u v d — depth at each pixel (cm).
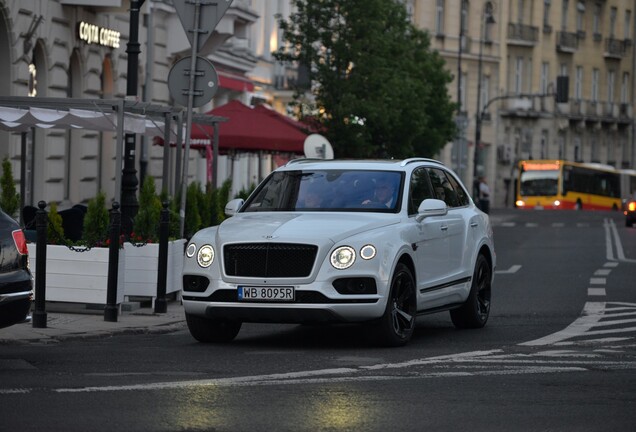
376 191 2402
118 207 2591
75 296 2686
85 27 5431
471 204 2731
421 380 1802
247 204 2444
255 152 5128
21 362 1945
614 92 17900
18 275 1897
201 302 2225
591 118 17038
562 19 16388
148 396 1628
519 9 15350
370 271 2189
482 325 2650
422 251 2369
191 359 2023
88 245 2686
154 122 3366
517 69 15400
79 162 5569
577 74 16888
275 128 4684
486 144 14762
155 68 6525
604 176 14725
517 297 3409
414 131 7275
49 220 2702
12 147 4697
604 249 5938
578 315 2911
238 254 2212
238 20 7450
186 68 2989
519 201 13938
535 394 1689
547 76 16038
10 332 2330
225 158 8325
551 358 2072
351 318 2186
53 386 1703
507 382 1791
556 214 11581
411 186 2445
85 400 1594
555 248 6022
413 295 2302
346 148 6788
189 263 2258
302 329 2578
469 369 1923
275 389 1700
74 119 3234
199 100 2986
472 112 14350
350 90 6762
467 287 2578
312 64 6894
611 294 3503
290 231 2206
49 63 5097
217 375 1831
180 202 3134
